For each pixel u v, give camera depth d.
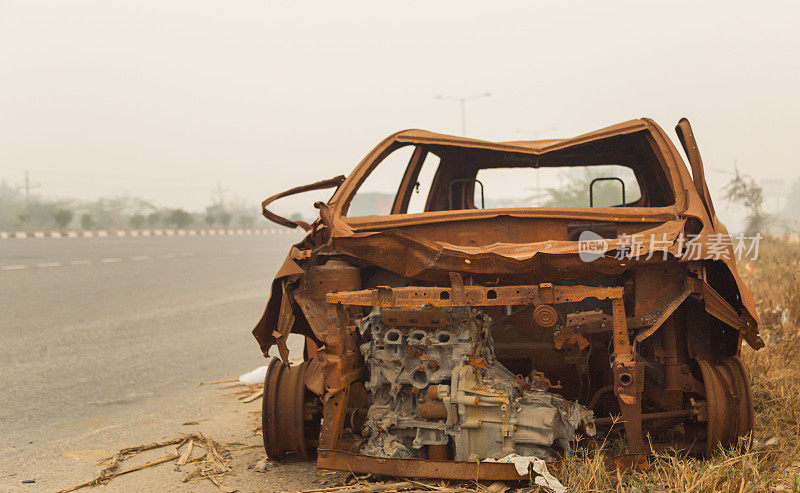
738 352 4.40
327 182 5.22
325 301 4.36
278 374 4.77
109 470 4.85
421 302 4.01
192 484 4.50
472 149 5.84
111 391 7.39
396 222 4.49
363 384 4.72
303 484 4.38
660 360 4.38
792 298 8.52
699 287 4.05
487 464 3.84
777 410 5.20
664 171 4.70
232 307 14.27
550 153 5.77
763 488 3.74
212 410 6.57
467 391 3.96
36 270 23.41
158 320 12.59
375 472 3.98
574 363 4.58
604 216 4.36
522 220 4.44
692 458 4.25
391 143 5.30
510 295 3.93
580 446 4.27
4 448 5.44
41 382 7.84
